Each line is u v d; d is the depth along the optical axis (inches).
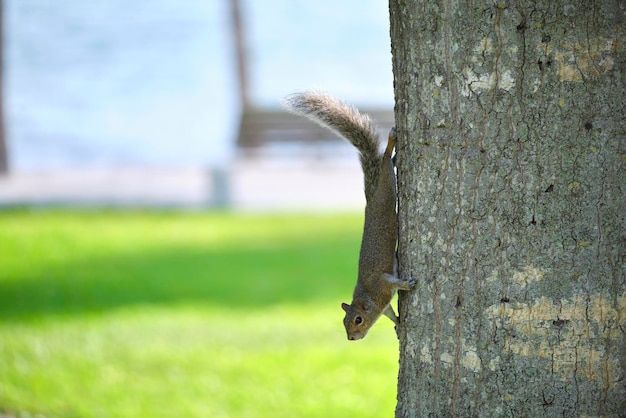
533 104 203.0
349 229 832.3
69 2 1385.3
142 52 1384.1
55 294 609.3
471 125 208.8
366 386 427.2
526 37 201.8
